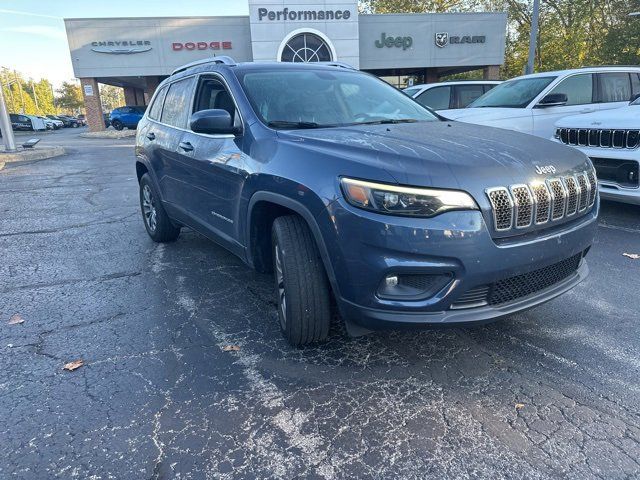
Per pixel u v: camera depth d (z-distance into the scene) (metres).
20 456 2.18
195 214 4.16
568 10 30.28
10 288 4.15
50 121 50.03
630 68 8.37
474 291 2.45
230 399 2.57
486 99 8.67
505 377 2.72
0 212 7.29
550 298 2.71
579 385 2.63
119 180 10.49
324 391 2.63
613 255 4.69
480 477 2.04
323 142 2.76
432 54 28.12
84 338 3.24
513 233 2.45
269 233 3.23
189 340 3.20
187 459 2.16
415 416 2.42
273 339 3.19
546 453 2.16
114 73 27.12
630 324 3.29
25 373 2.83
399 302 2.41
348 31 26.44
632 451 2.15
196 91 4.16
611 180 5.59
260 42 26.06
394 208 2.31
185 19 26.66
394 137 2.86
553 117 7.66
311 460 2.15
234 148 3.32
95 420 2.42
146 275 4.42
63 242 5.57
